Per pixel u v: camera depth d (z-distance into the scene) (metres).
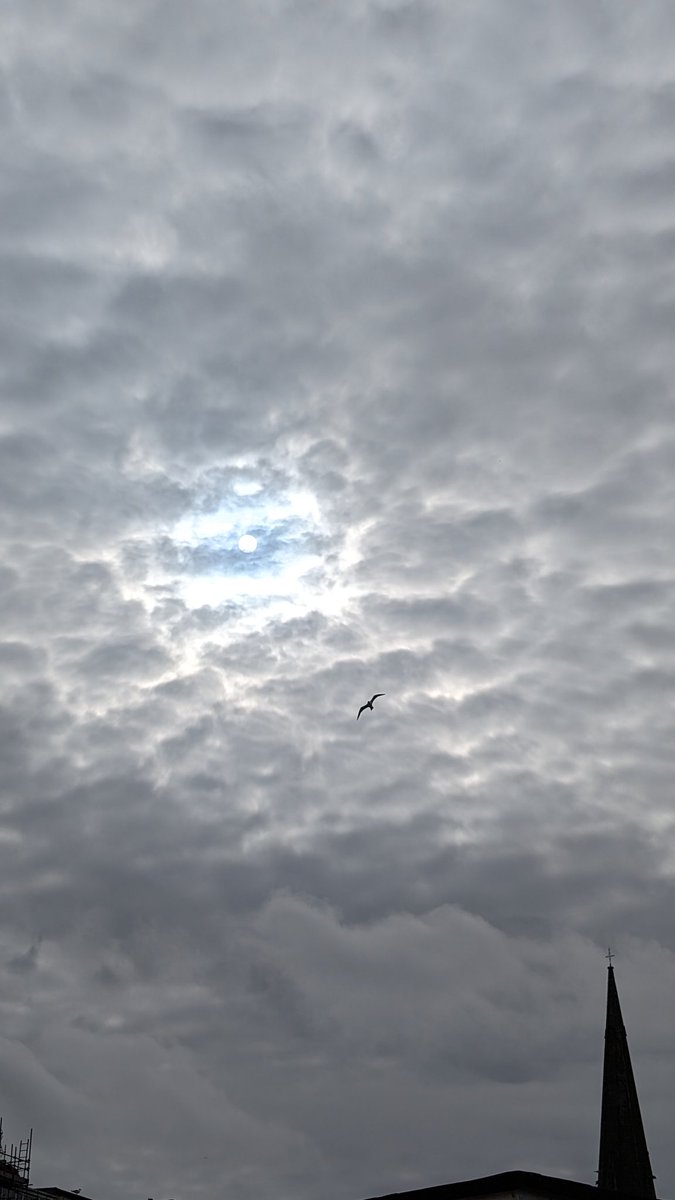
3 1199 71.31
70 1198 78.00
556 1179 55.16
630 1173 111.00
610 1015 117.88
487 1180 55.75
